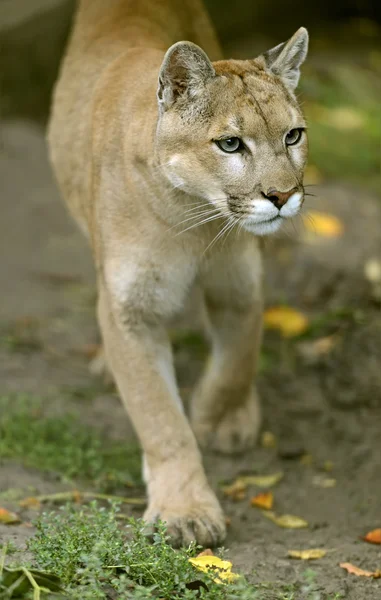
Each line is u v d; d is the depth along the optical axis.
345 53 20.50
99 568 6.32
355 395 10.92
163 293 8.40
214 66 8.03
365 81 19.16
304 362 11.73
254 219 7.74
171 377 8.52
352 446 10.27
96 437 9.95
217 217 8.07
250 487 9.50
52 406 10.56
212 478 9.61
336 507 9.15
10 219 14.96
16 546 7.03
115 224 8.34
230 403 9.89
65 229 14.97
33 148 16.56
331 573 7.50
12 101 17.33
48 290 13.47
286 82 8.14
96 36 10.08
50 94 17.70
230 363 9.62
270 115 7.72
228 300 9.31
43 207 15.27
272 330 12.36
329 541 8.30
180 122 7.77
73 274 13.88
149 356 8.37
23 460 9.33
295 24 21.03
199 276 8.95
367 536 8.28
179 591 6.41
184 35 10.38
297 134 7.99
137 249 8.25
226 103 7.71
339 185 16.11
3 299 13.09
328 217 14.59
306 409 10.88
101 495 8.61
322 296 13.14
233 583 6.67
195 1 10.79
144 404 8.23
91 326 12.61
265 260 13.57
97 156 8.66
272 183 7.66
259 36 20.23
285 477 9.76
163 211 8.11
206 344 12.08
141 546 6.84
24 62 17.25
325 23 21.58
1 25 17.00
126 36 9.80
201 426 10.03
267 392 11.20
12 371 11.31
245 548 7.93
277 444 10.27
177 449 8.12
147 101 8.36
